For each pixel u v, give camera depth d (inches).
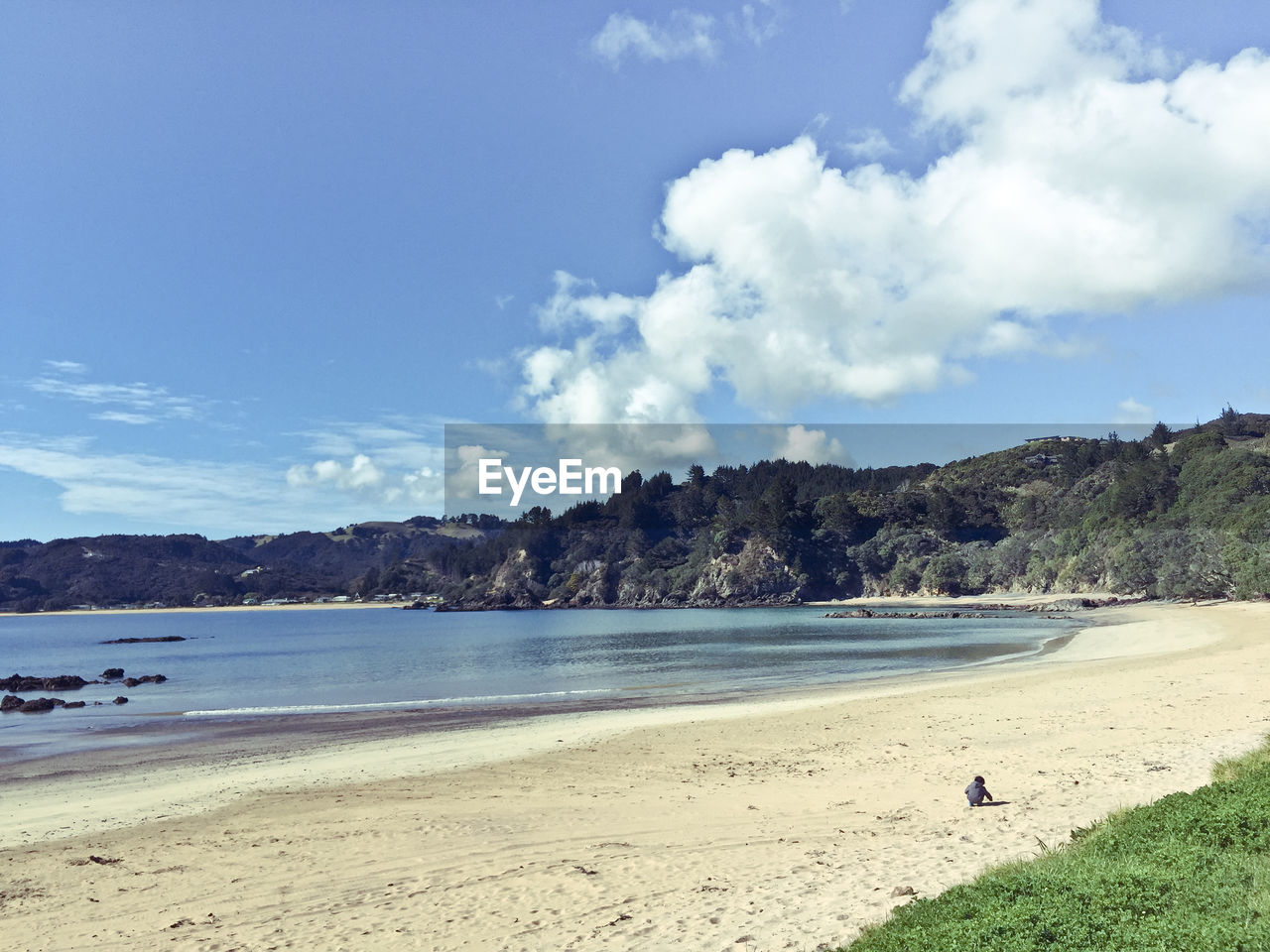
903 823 598.5
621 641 3917.3
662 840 598.2
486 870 548.1
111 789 931.3
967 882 418.6
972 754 856.3
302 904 501.7
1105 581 5807.1
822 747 962.7
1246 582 4015.8
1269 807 392.8
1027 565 6875.0
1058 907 306.7
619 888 490.0
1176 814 414.6
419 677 2292.1
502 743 1104.8
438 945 418.0
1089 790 639.8
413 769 951.6
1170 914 288.7
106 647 4790.8
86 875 597.6
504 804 748.6
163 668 2940.5
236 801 824.9
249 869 588.4
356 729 1312.7
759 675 2022.6
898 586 7795.3
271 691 2023.9
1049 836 504.1
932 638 3331.7
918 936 311.3
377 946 423.2
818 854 528.7
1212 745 768.3
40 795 917.8
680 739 1064.8
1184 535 5012.3
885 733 1026.1
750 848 559.8
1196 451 6245.1
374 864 580.7
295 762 1045.2
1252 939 259.8
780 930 386.6
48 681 2367.1
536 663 2679.6
